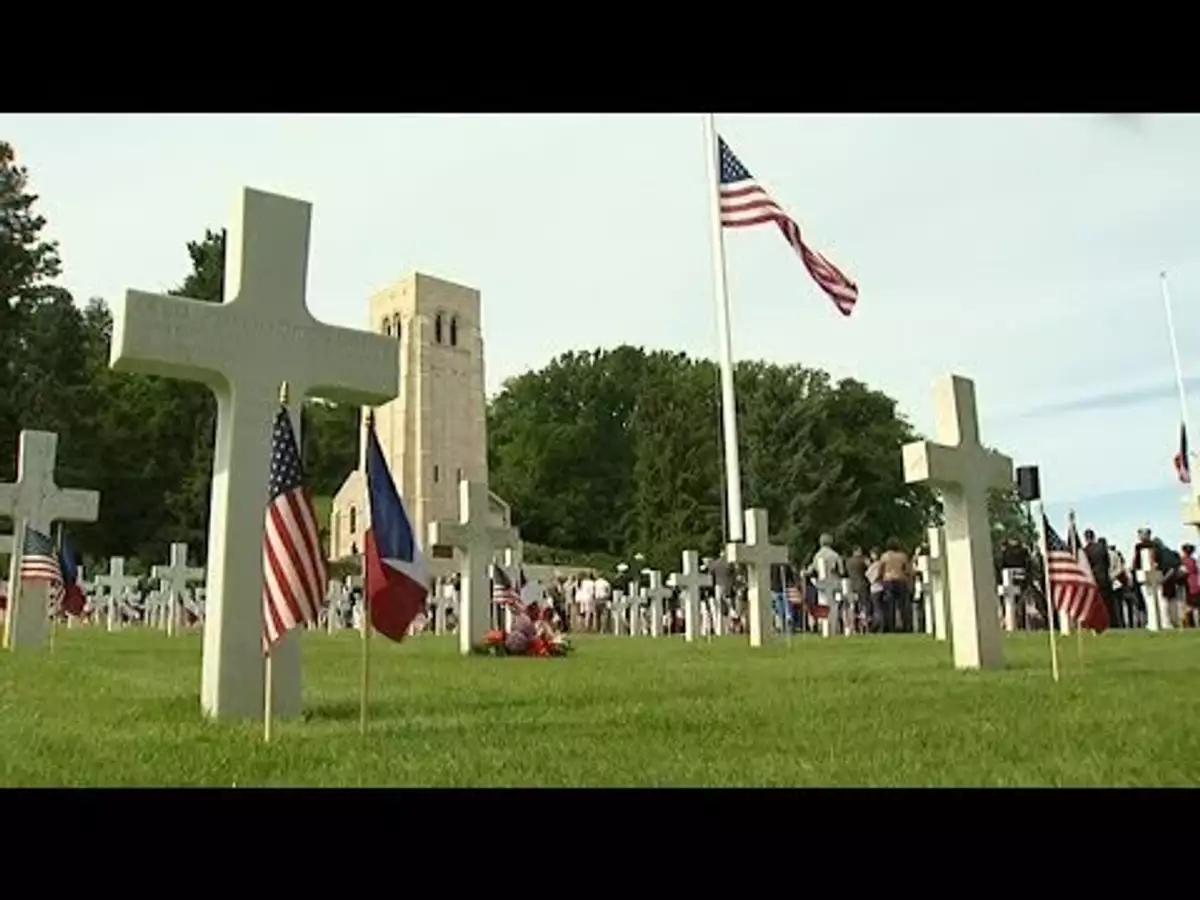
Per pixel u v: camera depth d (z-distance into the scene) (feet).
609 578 190.39
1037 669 38.58
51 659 42.96
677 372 323.37
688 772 17.16
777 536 236.22
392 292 271.69
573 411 328.90
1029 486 45.57
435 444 263.70
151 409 225.56
